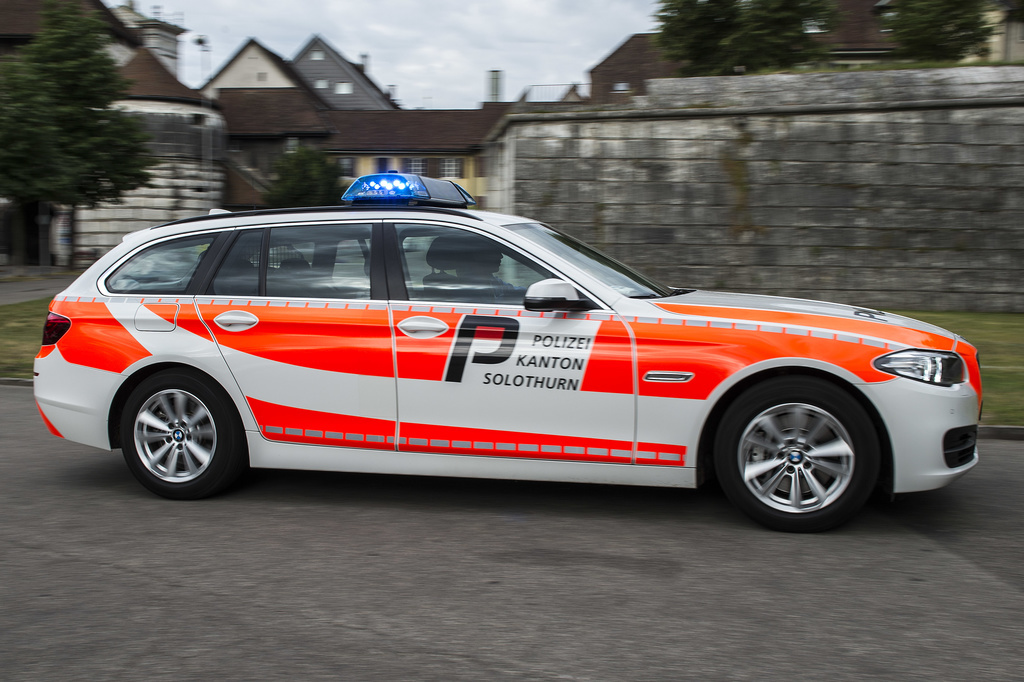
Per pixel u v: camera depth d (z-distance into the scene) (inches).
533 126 649.0
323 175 1846.7
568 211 651.5
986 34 1058.1
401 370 182.4
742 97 638.5
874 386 165.0
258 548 162.9
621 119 640.4
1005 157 606.5
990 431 265.1
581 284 180.2
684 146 637.3
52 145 1066.1
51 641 123.2
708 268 643.5
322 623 128.8
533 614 132.0
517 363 177.6
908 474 166.7
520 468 180.1
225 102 2230.6
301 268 193.2
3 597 139.3
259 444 191.6
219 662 116.4
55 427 203.3
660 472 175.2
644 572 150.1
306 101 2235.5
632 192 644.7
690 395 171.2
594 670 113.8
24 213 1113.4
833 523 168.6
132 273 202.2
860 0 1556.3
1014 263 613.6
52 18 1180.5
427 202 204.7
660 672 113.2
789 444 169.3
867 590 142.0
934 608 134.7
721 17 1064.2
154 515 184.5
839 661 116.5
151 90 1587.1
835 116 621.0
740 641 122.6
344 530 173.8
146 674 113.2
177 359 192.1
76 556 158.4
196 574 149.2
